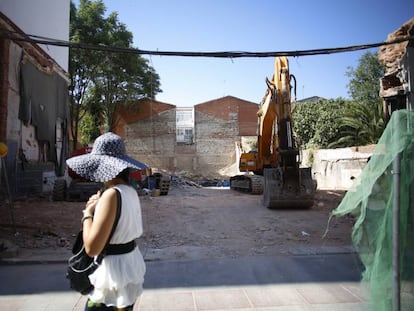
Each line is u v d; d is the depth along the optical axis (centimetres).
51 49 1614
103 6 2834
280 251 675
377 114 2198
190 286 493
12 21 1244
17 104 1259
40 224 859
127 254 225
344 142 2262
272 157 1452
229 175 3700
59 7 1727
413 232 289
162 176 1895
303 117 2578
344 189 1894
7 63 1178
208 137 4025
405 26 1044
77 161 234
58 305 430
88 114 3512
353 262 594
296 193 1152
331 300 441
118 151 243
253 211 1137
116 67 2870
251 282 508
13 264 587
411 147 270
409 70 993
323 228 885
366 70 3147
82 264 223
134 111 3688
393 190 271
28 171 1330
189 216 1043
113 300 221
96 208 218
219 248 700
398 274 262
